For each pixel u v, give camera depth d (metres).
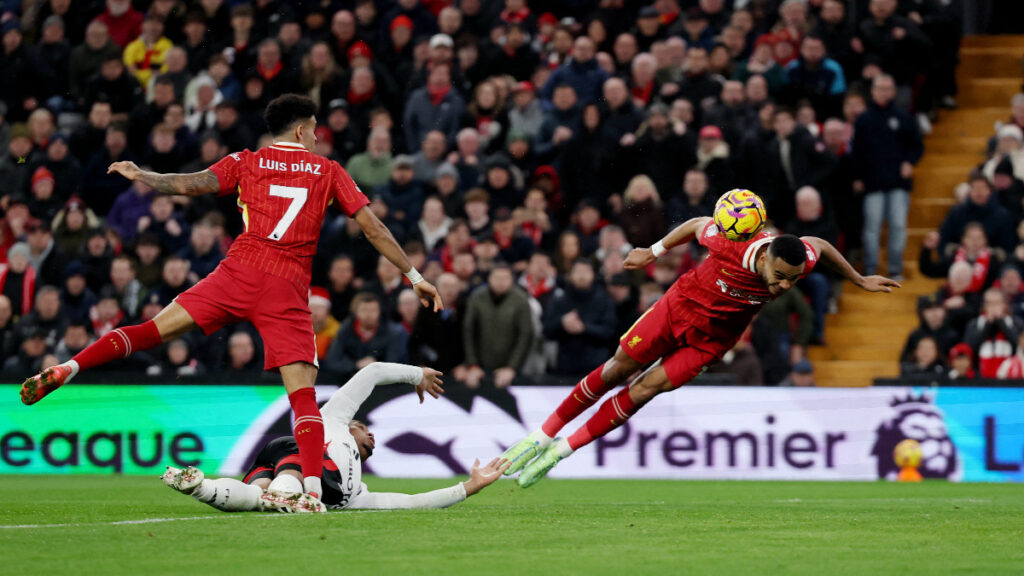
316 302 40.62
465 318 40.91
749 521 20.58
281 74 50.50
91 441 39.22
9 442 39.22
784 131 45.94
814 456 39.72
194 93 51.06
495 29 52.25
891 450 39.84
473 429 39.72
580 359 40.53
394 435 39.69
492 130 48.97
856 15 52.81
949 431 39.72
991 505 25.81
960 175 52.94
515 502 27.75
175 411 39.34
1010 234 46.03
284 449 21.94
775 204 46.06
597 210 44.81
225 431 39.31
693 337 23.94
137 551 15.85
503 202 46.03
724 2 53.72
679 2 54.38
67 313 43.00
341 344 40.03
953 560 15.69
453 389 39.84
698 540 17.64
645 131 45.56
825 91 49.44
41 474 39.03
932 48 51.41
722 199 23.22
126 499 26.95
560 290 41.75
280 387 39.44
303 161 21.22
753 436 39.78
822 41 49.94
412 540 17.09
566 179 46.22
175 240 45.59
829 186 46.03
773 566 15.06
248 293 20.72
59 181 49.25
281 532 17.66
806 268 22.39
